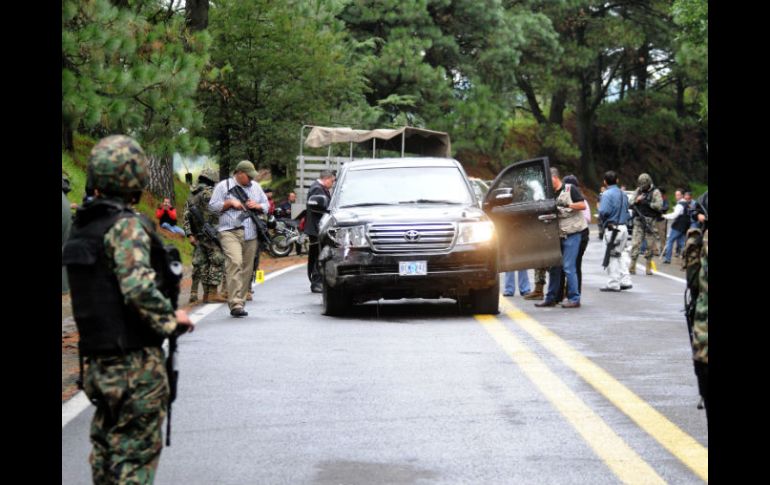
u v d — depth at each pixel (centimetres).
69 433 870
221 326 1573
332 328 1543
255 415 941
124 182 584
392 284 1634
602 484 706
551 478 723
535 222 1797
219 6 4159
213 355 1286
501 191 1761
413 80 5738
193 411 959
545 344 1360
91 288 572
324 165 3662
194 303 1950
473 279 1641
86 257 568
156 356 583
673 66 8300
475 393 1028
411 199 1767
